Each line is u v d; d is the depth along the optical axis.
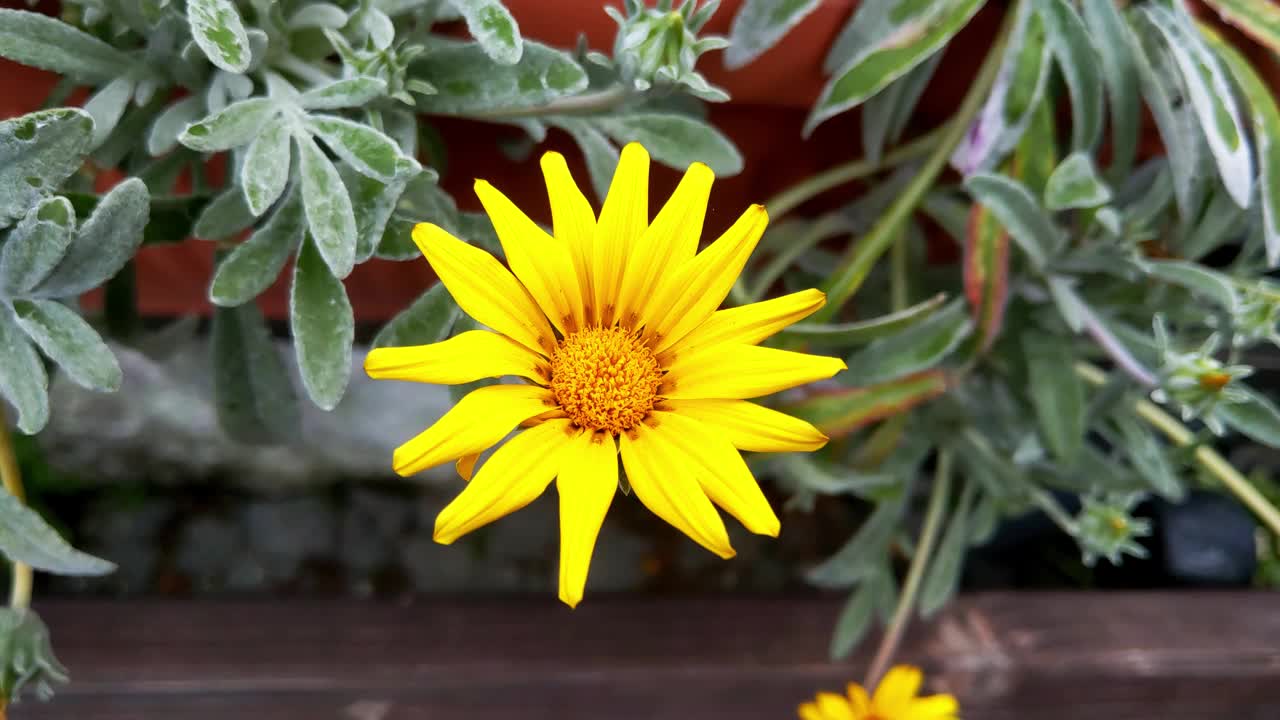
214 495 0.63
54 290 0.40
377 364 0.36
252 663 0.51
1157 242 0.50
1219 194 0.47
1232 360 0.50
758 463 0.48
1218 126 0.44
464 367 0.37
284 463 0.62
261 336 0.47
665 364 0.39
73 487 0.60
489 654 0.52
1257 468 0.67
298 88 0.43
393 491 0.65
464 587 0.63
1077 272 0.49
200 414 0.60
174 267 0.52
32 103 0.46
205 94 0.43
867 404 0.46
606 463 0.38
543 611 0.53
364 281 0.55
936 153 0.48
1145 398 0.53
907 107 0.49
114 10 0.42
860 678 0.53
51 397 0.57
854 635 0.51
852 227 0.52
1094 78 0.46
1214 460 0.50
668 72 0.40
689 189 0.38
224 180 0.49
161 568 0.61
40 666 0.42
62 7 0.43
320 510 0.64
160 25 0.41
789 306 0.38
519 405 0.37
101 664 0.51
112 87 0.42
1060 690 0.54
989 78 0.47
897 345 0.47
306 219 0.41
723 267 0.38
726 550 0.37
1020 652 0.54
